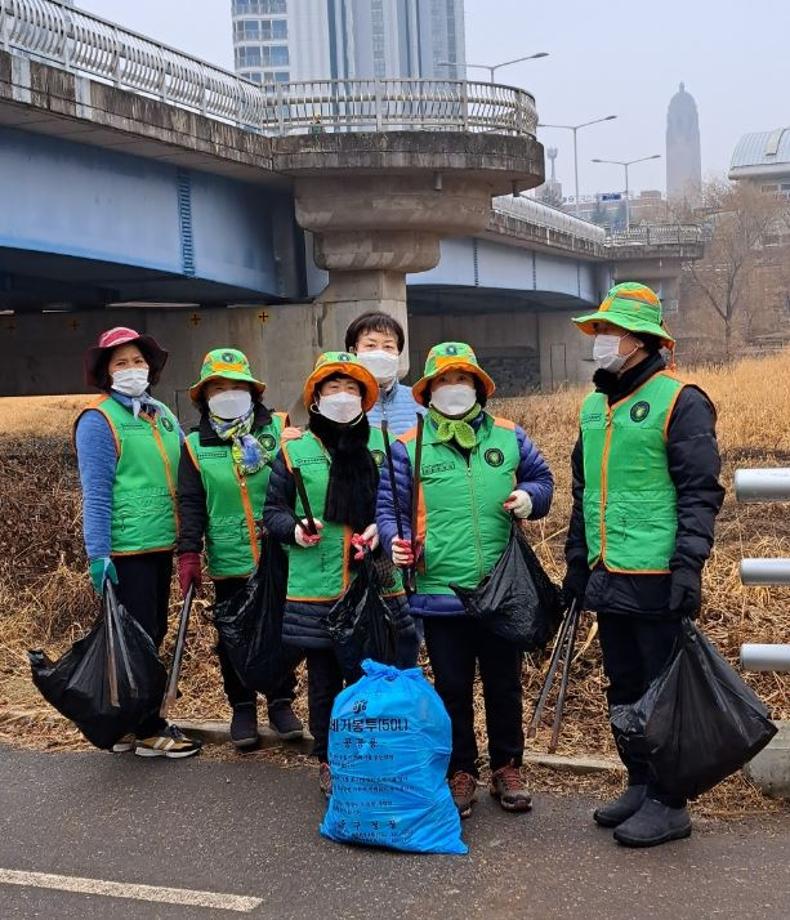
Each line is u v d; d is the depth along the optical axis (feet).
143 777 17.34
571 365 151.12
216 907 13.14
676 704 13.75
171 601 25.00
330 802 14.98
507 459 15.47
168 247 59.31
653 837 14.08
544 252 121.70
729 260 237.45
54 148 50.37
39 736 19.35
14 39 44.01
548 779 16.44
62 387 77.97
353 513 15.98
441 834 14.38
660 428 14.02
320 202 68.80
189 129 55.21
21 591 27.14
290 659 16.92
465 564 15.23
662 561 14.10
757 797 15.39
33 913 13.19
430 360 15.33
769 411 51.98
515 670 15.55
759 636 20.98
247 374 18.01
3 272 59.67
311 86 66.23
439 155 67.41
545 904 12.82
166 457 18.39
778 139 477.36
